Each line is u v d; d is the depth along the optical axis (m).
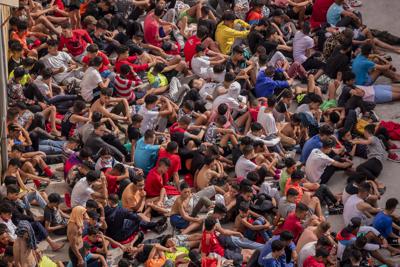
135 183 43.34
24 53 52.94
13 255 39.66
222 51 55.50
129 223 42.34
